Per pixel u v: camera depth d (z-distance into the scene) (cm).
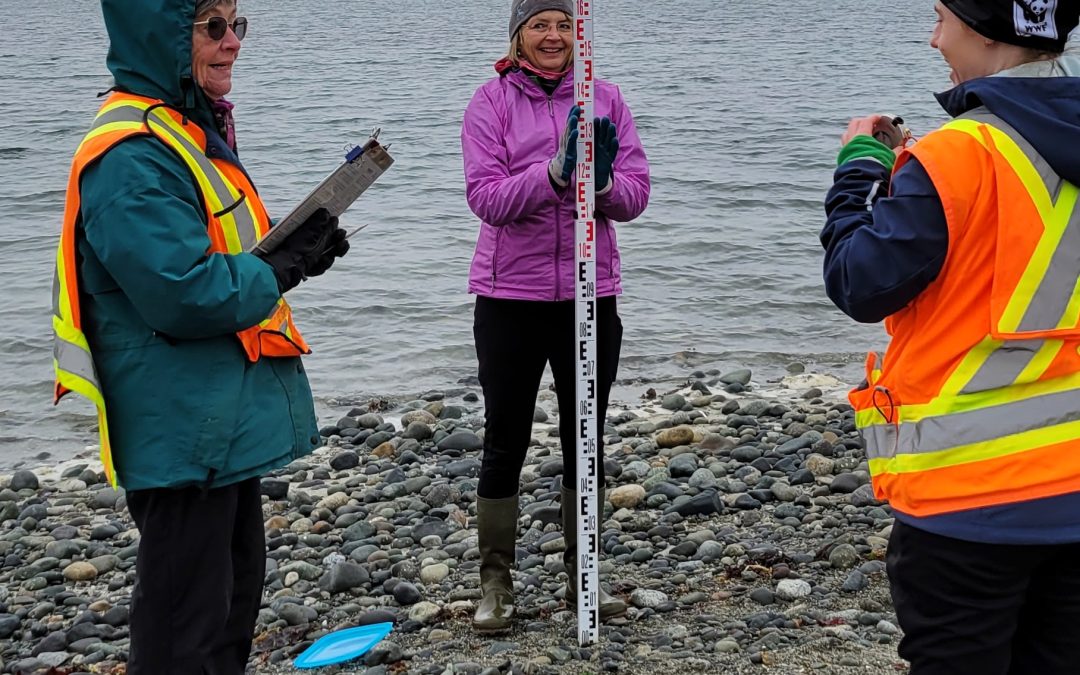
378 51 4591
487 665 455
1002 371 267
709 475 714
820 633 471
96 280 318
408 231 1638
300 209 337
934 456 271
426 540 638
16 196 1934
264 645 507
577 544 464
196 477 321
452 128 2575
